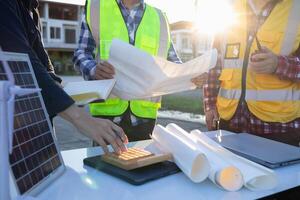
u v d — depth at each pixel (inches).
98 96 53.4
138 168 44.3
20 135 34.8
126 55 53.6
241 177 40.4
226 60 82.3
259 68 69.3
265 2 77.1
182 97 443.8
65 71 808.3
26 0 51.3
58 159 43.5
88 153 53.4
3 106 24.6
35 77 40.8
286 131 76.0
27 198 31.0
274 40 75.6
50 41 853.2
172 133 50.6
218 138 60.1
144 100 83.7
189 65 55.6
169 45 88.8
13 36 41.4
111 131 45.5
